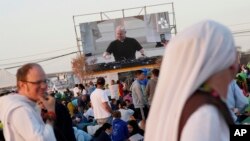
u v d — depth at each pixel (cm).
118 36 3569
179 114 173
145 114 1280
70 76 4419
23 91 396
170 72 182
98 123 1102
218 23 184
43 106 411
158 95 187
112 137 1007
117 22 3569
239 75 1279
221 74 177
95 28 3572
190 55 177
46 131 372
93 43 3572
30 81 389
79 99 1778
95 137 1015
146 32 3566
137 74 1298
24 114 369
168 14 3550
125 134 998
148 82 1196
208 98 172
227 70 179
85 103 1770
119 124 1002
